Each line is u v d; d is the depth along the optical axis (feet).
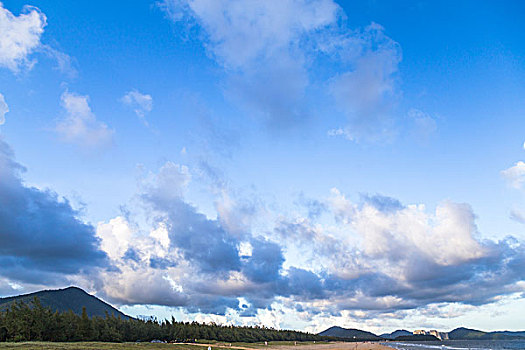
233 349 492.13
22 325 368.27
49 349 266.57
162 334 596.70
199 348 444.96
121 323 513.04
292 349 649.20
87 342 394.52
